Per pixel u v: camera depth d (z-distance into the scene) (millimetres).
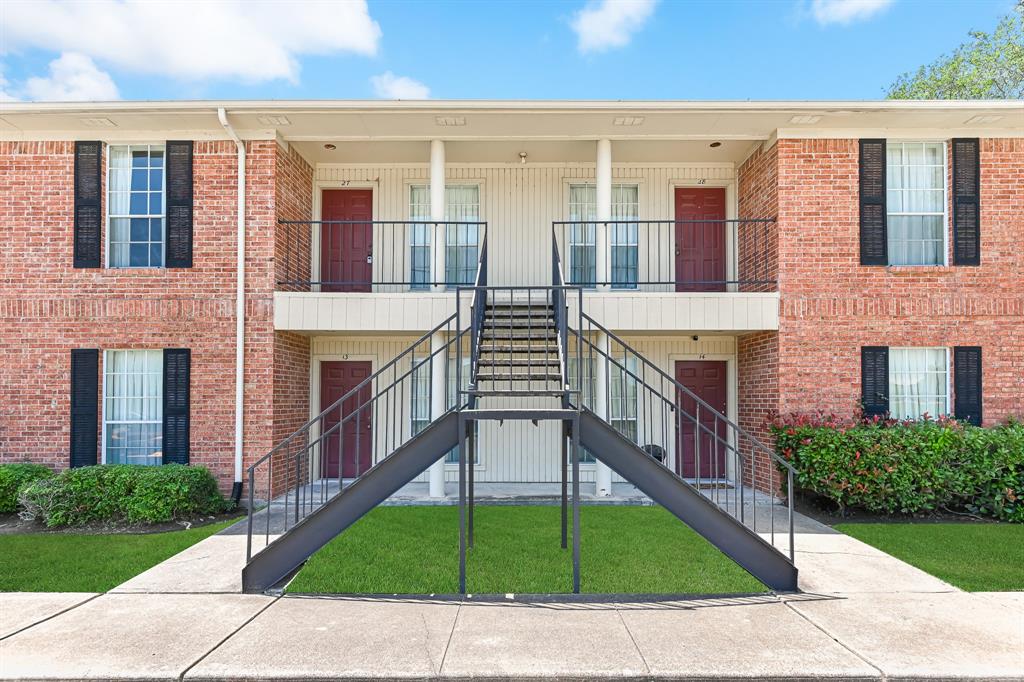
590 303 8734
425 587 5125
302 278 9828
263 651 3873
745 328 8711
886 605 4680
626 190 10477
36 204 8781
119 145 8938
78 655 3820
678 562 5785
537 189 10391
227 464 8602
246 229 8758
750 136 9047
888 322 8695
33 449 8641
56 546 6410
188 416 8633
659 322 8727
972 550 6180
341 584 5195
